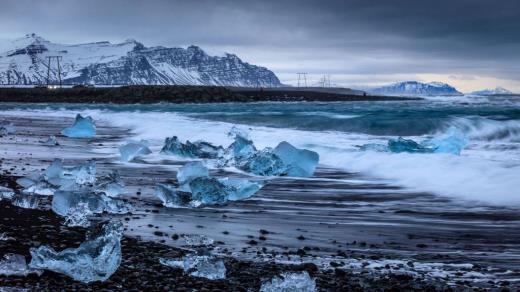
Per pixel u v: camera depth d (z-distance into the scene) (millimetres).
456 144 17328
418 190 12469
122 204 9977
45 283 5297
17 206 9516
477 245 7773
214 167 16531
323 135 23922
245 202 11289
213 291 5355
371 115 35219
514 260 6941
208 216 9734
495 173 12875
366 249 7543
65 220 8359
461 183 12539
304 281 5418
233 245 7672
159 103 82875
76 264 5512
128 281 5586
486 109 40094
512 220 9398
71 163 16391
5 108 61406
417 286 5785
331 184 13586
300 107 58312
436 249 7559
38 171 13156
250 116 36688
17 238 7148
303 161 15133
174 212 9992
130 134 27656
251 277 5938
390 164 15383
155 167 16109
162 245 7387
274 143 21594
